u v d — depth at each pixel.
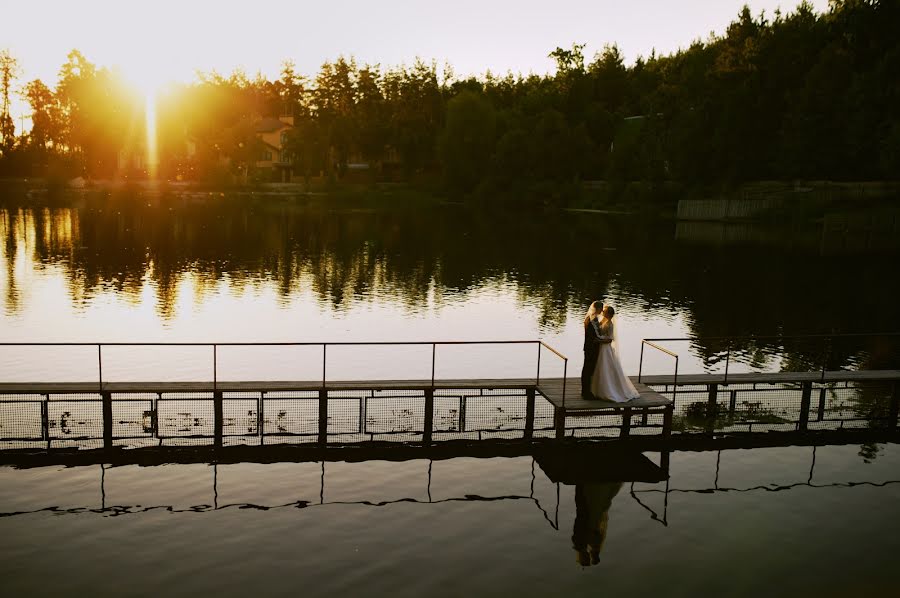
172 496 14.44
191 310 35.19
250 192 140.12
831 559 12.41
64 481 15.06
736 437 18.66
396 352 27.97
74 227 73.69
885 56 85.44
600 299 40.38
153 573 11.53
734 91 96.81
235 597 10.90
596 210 110.69
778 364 26.73
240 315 34.28
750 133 96.88
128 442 17.33
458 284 44.88
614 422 19.73
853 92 87.12
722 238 73.94
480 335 31.11
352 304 37.69
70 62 152.12
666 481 15.77
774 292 43.16
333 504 14.22
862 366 26.38
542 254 60.28
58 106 156.62
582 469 16.33
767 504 14.62
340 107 166.00
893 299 41.06
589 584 11.50
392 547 12.52
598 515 13.98
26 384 17.22
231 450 17.00
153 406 17.59
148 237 66.88
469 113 133.38
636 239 72.56
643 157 110.56
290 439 17.78
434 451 17.25
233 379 23.69
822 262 56.44
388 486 15.16
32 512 13.62
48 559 11.91
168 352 27.08
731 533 13.33
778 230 81.50
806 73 96.69
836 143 89.12
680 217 95.44
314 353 27.56
